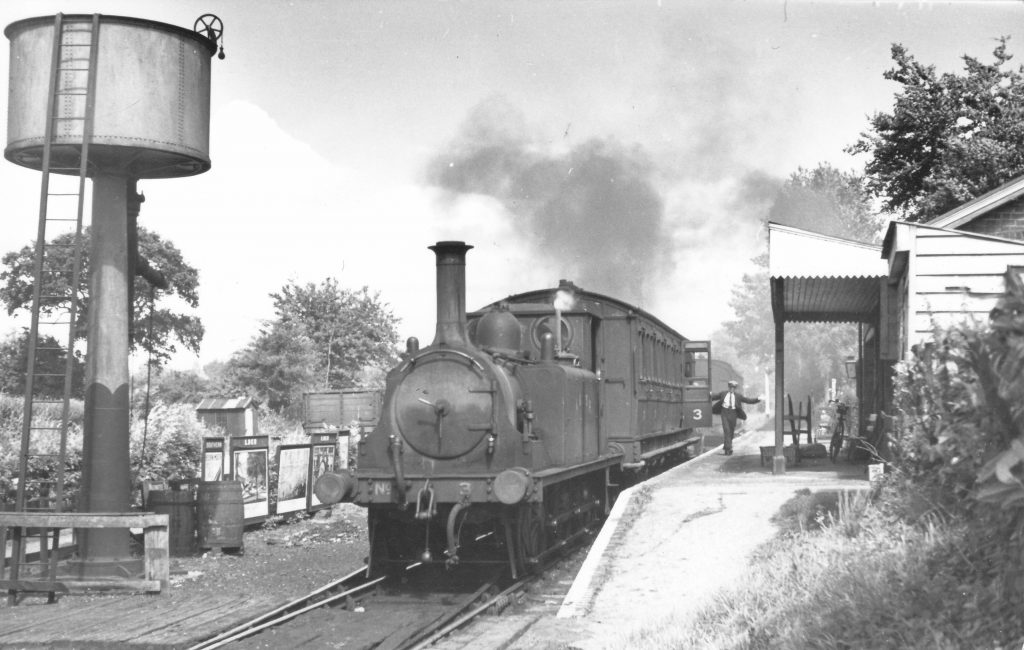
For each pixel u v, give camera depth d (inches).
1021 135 1203.2
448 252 500.4
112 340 519.2
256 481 707.4
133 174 537.0
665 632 317.4
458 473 474.0
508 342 540.1
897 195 1336.1
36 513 465.4
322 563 564.1
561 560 545.0
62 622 407.2
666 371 900.0
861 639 257.8
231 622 397.1
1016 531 230.4
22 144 500.7
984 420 219.3
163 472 792.9
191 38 518.9
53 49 492.1
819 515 430.6
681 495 545.0
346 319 1801.2
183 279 1921.8
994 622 234.8
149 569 470.6
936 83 1286.9
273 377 1692.9
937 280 531.8
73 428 746.8
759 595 328.2
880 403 803.4
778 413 671.1
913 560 294.0
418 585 480.7
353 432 1179.3
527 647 336.5
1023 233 706.2
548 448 525.3
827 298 843.4
